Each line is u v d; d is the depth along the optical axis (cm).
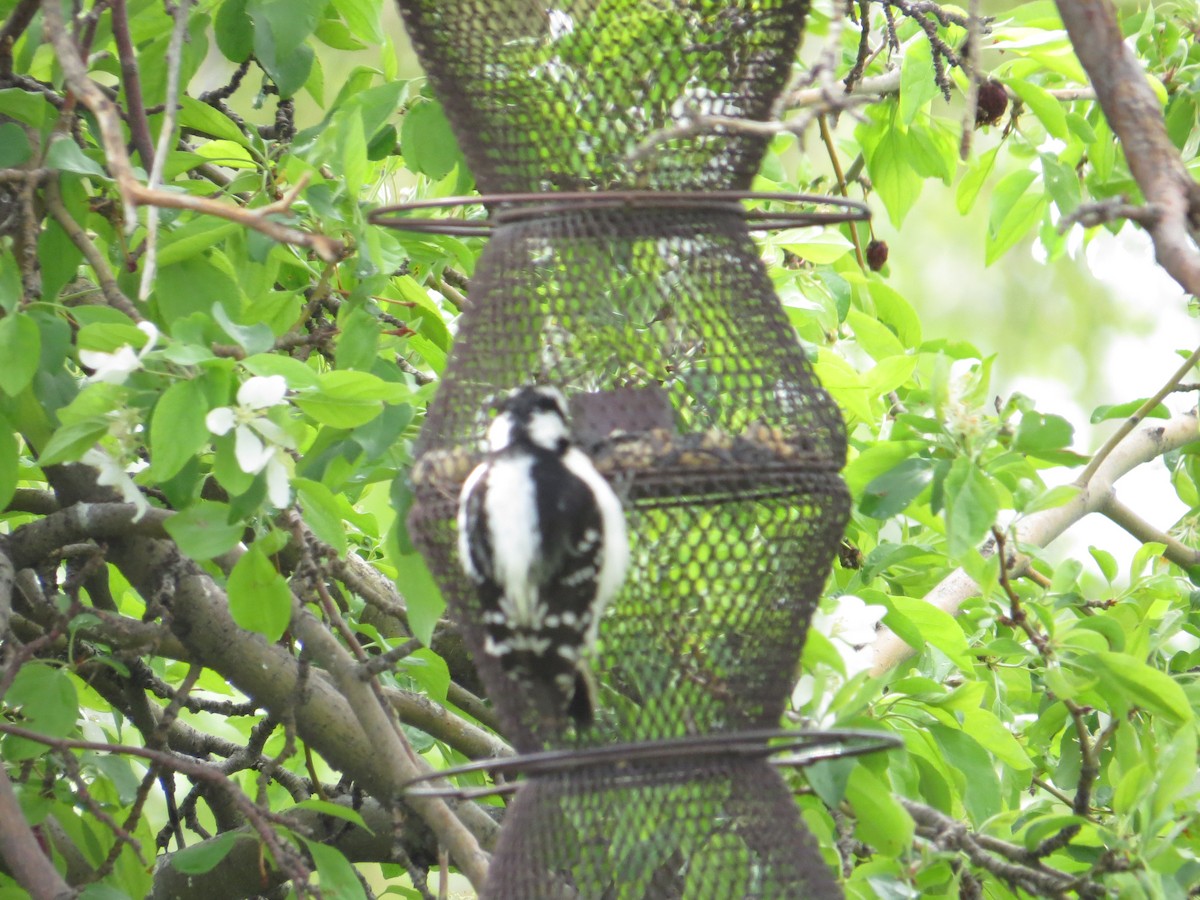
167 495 799
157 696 1098
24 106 905
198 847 841
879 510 821
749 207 1119
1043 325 2153
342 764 1001
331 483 805
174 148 944
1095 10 637
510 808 767
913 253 2178
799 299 1012
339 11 984
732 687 748
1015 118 1166
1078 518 1176
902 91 1030
